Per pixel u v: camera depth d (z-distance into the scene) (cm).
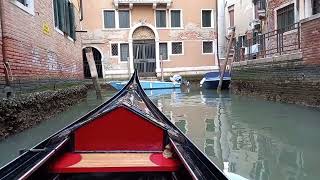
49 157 292
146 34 2591
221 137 670
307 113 877
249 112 985
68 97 1061
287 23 1405
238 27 2286
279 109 984
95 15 2516
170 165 310
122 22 2555
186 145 340
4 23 641
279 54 1264
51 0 1030
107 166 306
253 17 2002
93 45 2520
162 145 357
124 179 315
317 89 893
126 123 353
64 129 400
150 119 356
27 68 774
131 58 2552
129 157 333
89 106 1171
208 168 261
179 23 2623
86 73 2505
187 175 277
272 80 1184
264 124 784
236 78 1612
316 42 890
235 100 1328
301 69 975
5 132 568
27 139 631
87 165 308
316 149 554
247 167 475
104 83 2155
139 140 355
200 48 2636
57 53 1094
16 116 608
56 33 1084
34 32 839
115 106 356
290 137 641
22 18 750
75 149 351
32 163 272
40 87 865
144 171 307
